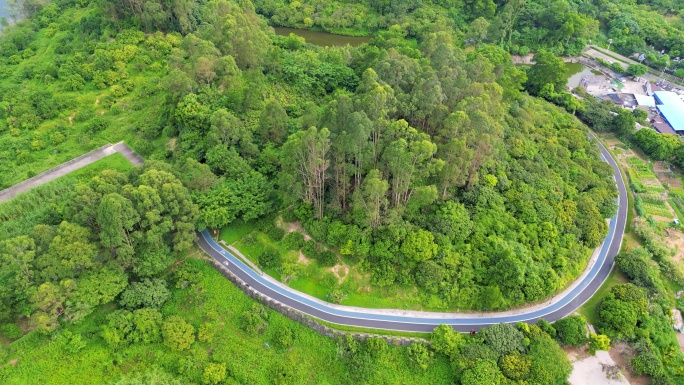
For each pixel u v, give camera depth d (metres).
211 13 168.25
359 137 85.69
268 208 101.38
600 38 196.62
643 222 113.69
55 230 87.31
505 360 83.00
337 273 95.88
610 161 135.38
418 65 119.94
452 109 107.62
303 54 152.75
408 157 85.56
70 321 83.50
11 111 144.88
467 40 192.50
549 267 97.81
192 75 125.12
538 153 122.00
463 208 99.62
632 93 162.75
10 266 80.81
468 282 93.62
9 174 122.62
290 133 115.38
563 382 83.06
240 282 95.25
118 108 145.38
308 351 87.69
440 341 85.38
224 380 83.62
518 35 195.62
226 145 108.12
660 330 92.50
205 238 103.62
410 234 93.44
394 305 93.19
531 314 94.62
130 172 99.94
